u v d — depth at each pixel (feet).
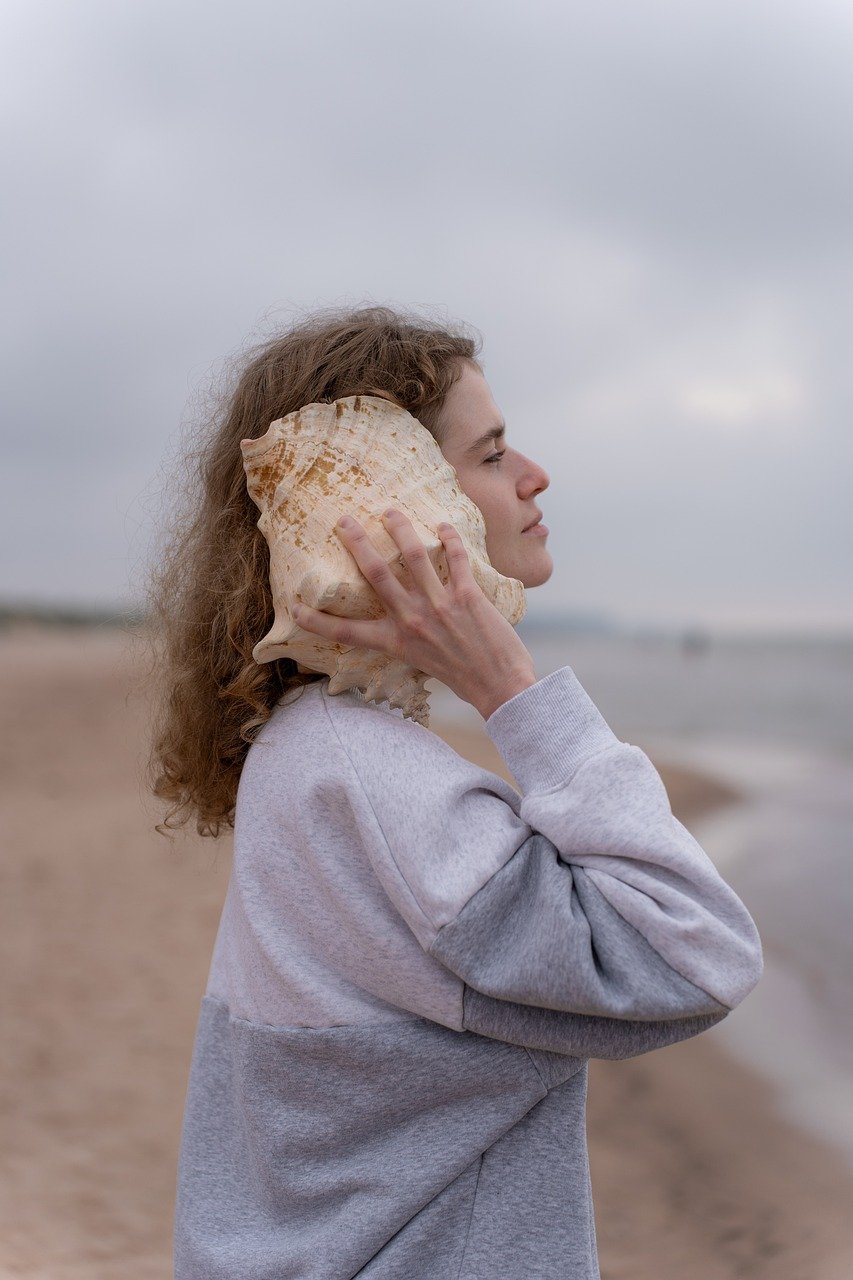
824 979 19.85
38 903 23.63
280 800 3.85
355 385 4.17
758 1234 11.31
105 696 65.62
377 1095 3.65
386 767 3.65
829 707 116.26
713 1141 13.52
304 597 3.76
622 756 3.67
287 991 3.76
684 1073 15.69
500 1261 3.55
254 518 4.38
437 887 3.40
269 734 4.15
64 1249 10.27
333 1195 3.67
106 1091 14.24
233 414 4.54
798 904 26.32
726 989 3.36
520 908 3.49
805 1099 14.66
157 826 5.28
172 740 4.83
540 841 3.64
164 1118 13.52
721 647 296.10
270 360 4.43
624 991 3.36
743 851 35.09
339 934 3.67
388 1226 3.55
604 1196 12.16
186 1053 15.65
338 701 3.98
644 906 3.41
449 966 3.41
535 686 3.78
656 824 3.55
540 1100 3.74
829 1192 12.20
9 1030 16.19
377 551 3.72
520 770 3.78
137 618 5.62
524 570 4.45
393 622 3.77
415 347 4.25
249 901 3.91
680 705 118.01
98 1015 17.04
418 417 4.24
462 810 3.61
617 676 175.42
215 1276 3.77
